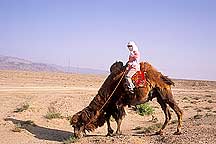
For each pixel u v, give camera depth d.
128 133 16.53
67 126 18.81
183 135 13.92
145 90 14.20
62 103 25.70
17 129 16.78
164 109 14.80
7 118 19.19
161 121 22.17
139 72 14.24
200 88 70.44
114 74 14.91
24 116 20.12
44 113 21.44
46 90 37.31
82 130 15.26
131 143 13.23
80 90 40.56
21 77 55.50
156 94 14.61
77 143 14.23
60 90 38.62
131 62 14.34
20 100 26.50
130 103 14.76
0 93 30.36
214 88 72.94
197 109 30.36
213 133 14.05
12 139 15.42
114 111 15.38
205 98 43.66
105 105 15.20
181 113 14.34
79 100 28.00
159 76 14.49
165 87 14.40
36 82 49.62
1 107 23.03
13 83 44.44
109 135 15.47
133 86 14.15
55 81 55.44
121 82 14.62
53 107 23.81
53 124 18.89
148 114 24.52
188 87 72.06
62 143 14.91
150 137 14.33
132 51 14.36
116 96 15.00
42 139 15.72
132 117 23.09
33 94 31.17
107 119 15.55
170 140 13.25
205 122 17.62
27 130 17.09
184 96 45.25
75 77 70.12
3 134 16.12
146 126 19.53
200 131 14.62
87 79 68.62
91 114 15.16
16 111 21.42
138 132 16.77
